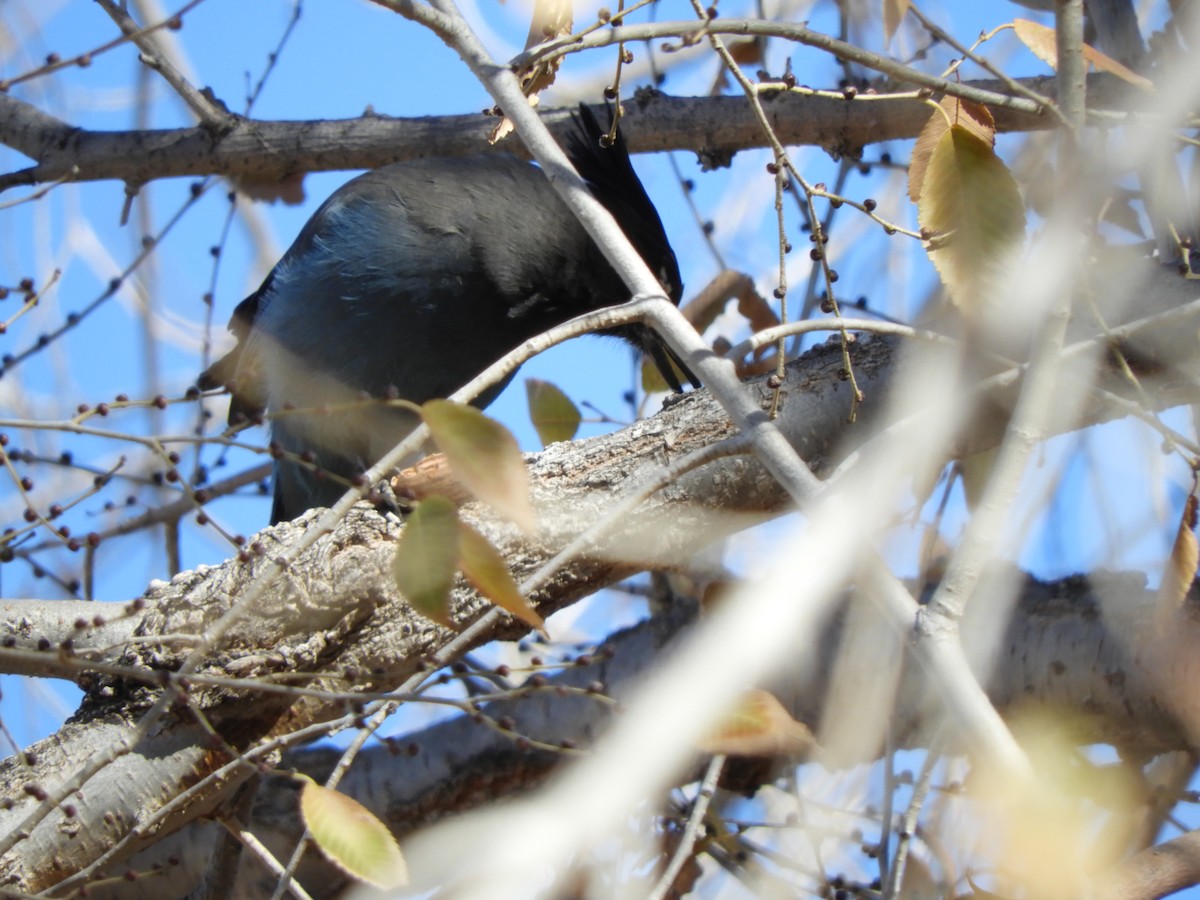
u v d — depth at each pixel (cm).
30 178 1007
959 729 508
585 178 1066
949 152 571
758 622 523
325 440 1038
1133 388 721
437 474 700
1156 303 713
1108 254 741
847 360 612
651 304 578
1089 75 853
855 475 603
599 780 558
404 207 1029
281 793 842
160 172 1016
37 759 633
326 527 516
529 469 721
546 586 719
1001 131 916
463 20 649
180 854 846
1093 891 529
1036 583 783
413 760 840
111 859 552
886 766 630
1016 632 761
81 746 635
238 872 826
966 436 725
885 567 523
